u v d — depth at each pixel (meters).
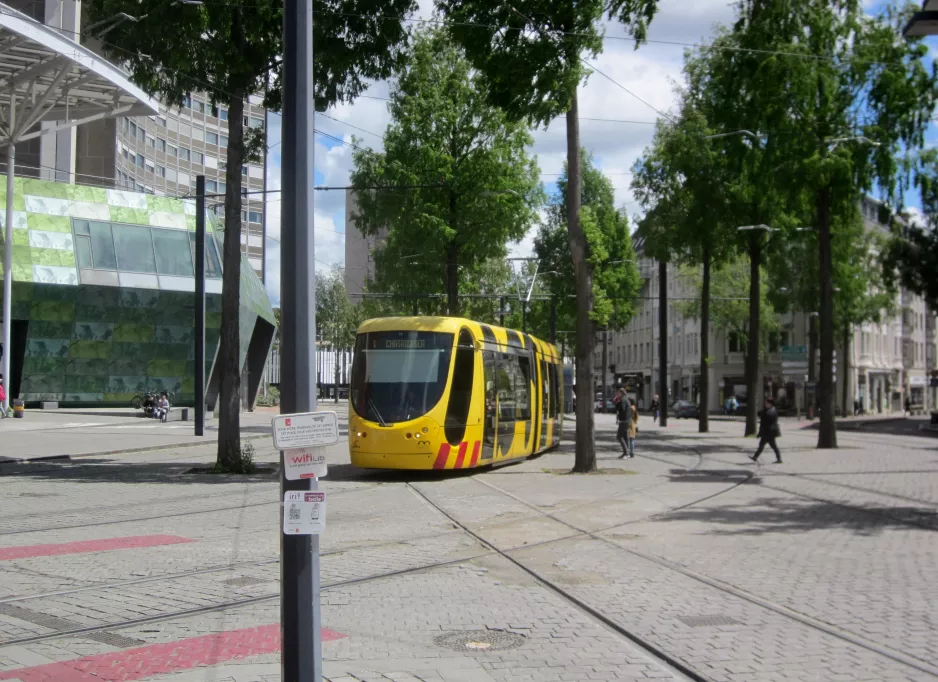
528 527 12.86
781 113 29.14
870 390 84.38
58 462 24.53
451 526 12.94
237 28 19.44
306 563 4.64
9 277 43.12
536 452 25.72
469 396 19.89
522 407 23.80
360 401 19.33
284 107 5.08
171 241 55.34
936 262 44.12
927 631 7.05
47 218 51.47
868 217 55.47
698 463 24.83
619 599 8.25
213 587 8.76
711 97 33.09
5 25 30.81
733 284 61.00
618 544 11.45
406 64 20.69
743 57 29.36
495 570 9.74
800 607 7.90
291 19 5.11
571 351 78.88
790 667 6.12
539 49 18.81
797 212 33.84
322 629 7.16
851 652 6.48
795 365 52.66
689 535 12.20
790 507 15.20
